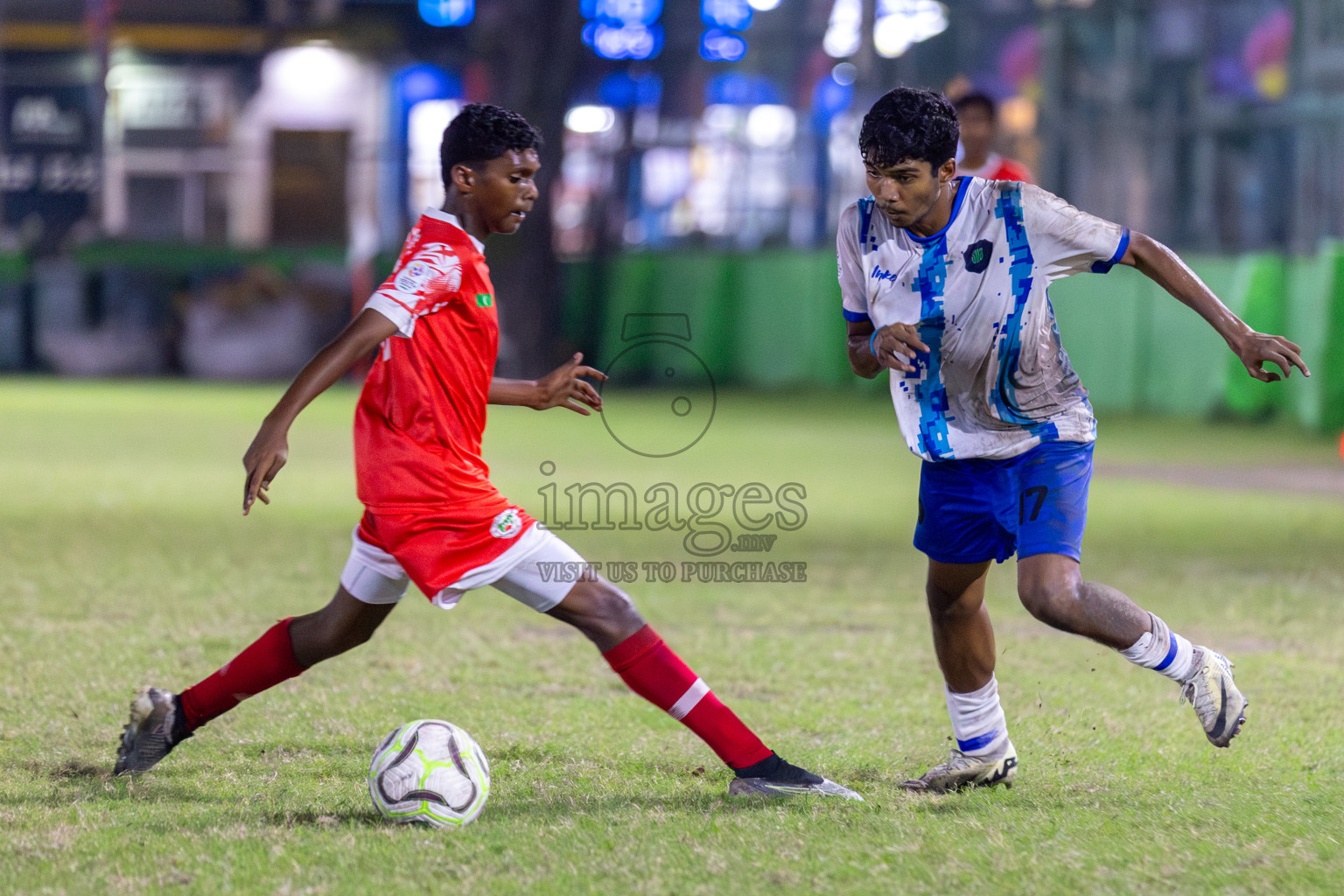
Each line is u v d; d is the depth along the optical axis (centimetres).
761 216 9138
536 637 2175
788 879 1093
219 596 2408
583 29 8425
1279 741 1584
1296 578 2756
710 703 1330
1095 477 4675
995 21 7794
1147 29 7350
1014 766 1407
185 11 10156
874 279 1353
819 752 1534
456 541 1266
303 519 3406
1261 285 6481
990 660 1410
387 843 1180
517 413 7206
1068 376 1368
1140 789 1386
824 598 2550
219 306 9200
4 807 1280
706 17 8831
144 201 10406
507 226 1298
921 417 1368
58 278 9212
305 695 1753
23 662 1884
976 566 1386
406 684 1830
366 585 1325
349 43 10200
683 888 1076
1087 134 7600
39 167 10269
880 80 8150
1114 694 1831
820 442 5694
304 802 1309
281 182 10350
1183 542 3266
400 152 10262
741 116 9031
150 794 1329
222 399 7475
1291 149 6906
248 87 10281
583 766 1457
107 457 4731
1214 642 2177
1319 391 6162
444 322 1254
